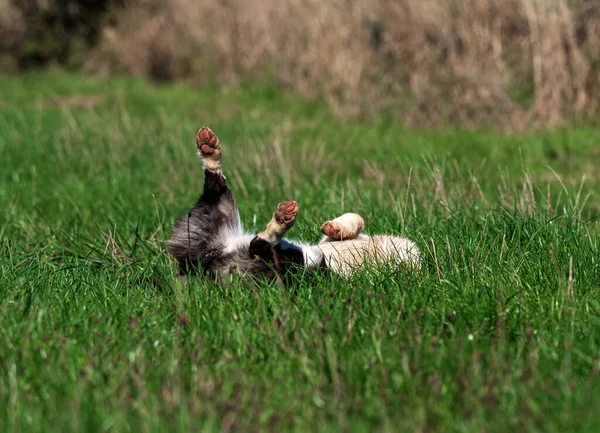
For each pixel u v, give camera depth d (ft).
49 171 47.06
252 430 16.19
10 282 25.13
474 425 16.33
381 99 67.36
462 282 23.89
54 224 35.04
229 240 24.95
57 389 18.01
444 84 64.49
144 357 19.47
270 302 22.54
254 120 65.46
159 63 96.94
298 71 76.84
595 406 16.71
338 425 16.44
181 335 20.80
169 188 41.04
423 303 22.50
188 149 51.08
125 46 100.99
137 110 73.61
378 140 56.65
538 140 53.47
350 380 18.31
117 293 24.50
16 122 63.72
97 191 41.91
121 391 17.76
